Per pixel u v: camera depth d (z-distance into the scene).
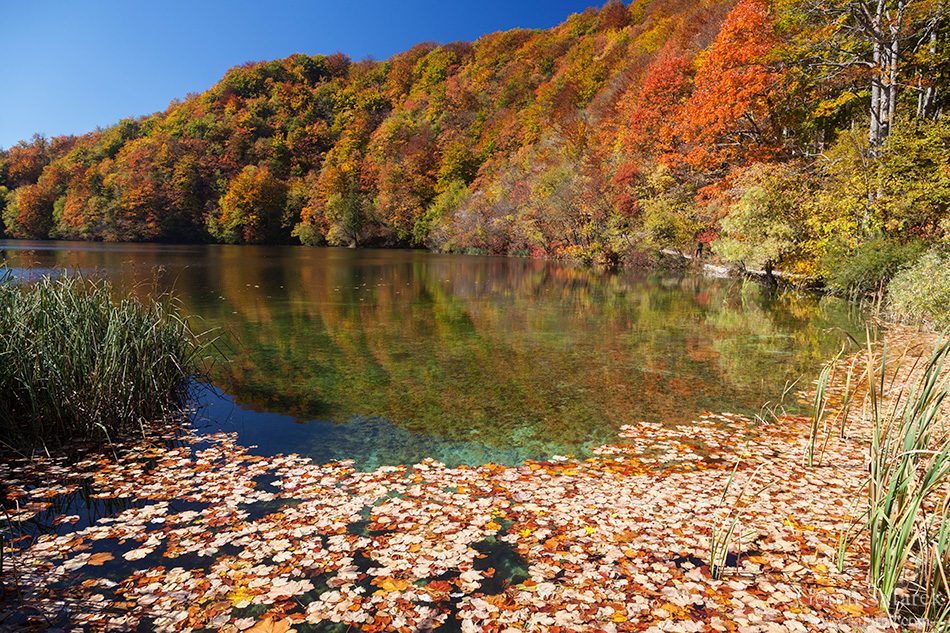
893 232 12.74
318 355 7.66
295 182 66.31
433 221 49.91
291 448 4.31
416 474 3.77
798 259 15.46
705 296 15.09
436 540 2.85
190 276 19.55
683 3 47.50
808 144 21.00
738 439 4.48
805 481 3.58
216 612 2.27
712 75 22.27
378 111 83.19
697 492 3.44
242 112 78.44
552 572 2.55
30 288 5.04
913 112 16.80
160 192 59.75
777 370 6.89
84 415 4.50
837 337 8.91
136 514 3.15
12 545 2.82
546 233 35.25
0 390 4.23
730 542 2.81
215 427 4.82
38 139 79.75
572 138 41.81
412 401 5.60
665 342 8.72
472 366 7.10
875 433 2.37
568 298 14.70
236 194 60.00
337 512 3.17
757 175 16.53
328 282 18.53
